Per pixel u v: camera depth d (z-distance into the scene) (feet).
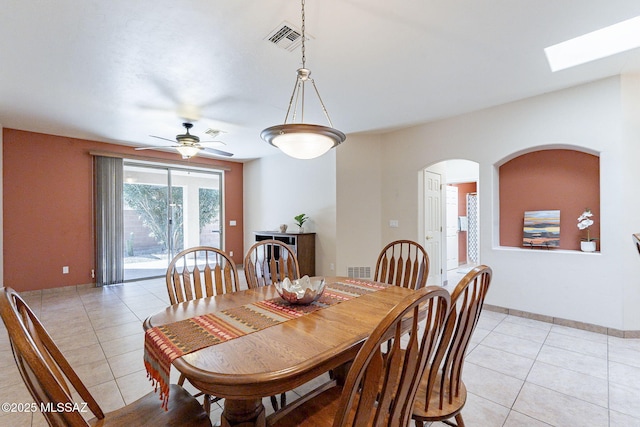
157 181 19.15
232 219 22.48
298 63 8.42
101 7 6.04
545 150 11.51
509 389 6.67
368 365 2.67
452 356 4.07
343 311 5.20
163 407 3.73
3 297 2.75
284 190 19.60
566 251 10.63
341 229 15.76
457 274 19.75
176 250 19.86
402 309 2.65
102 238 16.44
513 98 11.06
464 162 20.07
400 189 14.93
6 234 14.05
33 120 12.99
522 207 12.08
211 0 5.90
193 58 8.09
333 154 16.44
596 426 5.50
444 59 8.31
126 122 13.34
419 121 13.58
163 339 4.08
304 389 6.92
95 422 3.70
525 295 11.20
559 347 8.70
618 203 9.45
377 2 6.05
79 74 8.89
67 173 15.61
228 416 3.92
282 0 5.93
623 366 7.56
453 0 6.02
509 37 7.31
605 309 9.68
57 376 3.17
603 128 9.63
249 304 5.63
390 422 3.21
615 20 6.69
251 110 11.98
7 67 8.42
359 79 9.45
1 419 5.79
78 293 15.02
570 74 9.27
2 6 5.92
